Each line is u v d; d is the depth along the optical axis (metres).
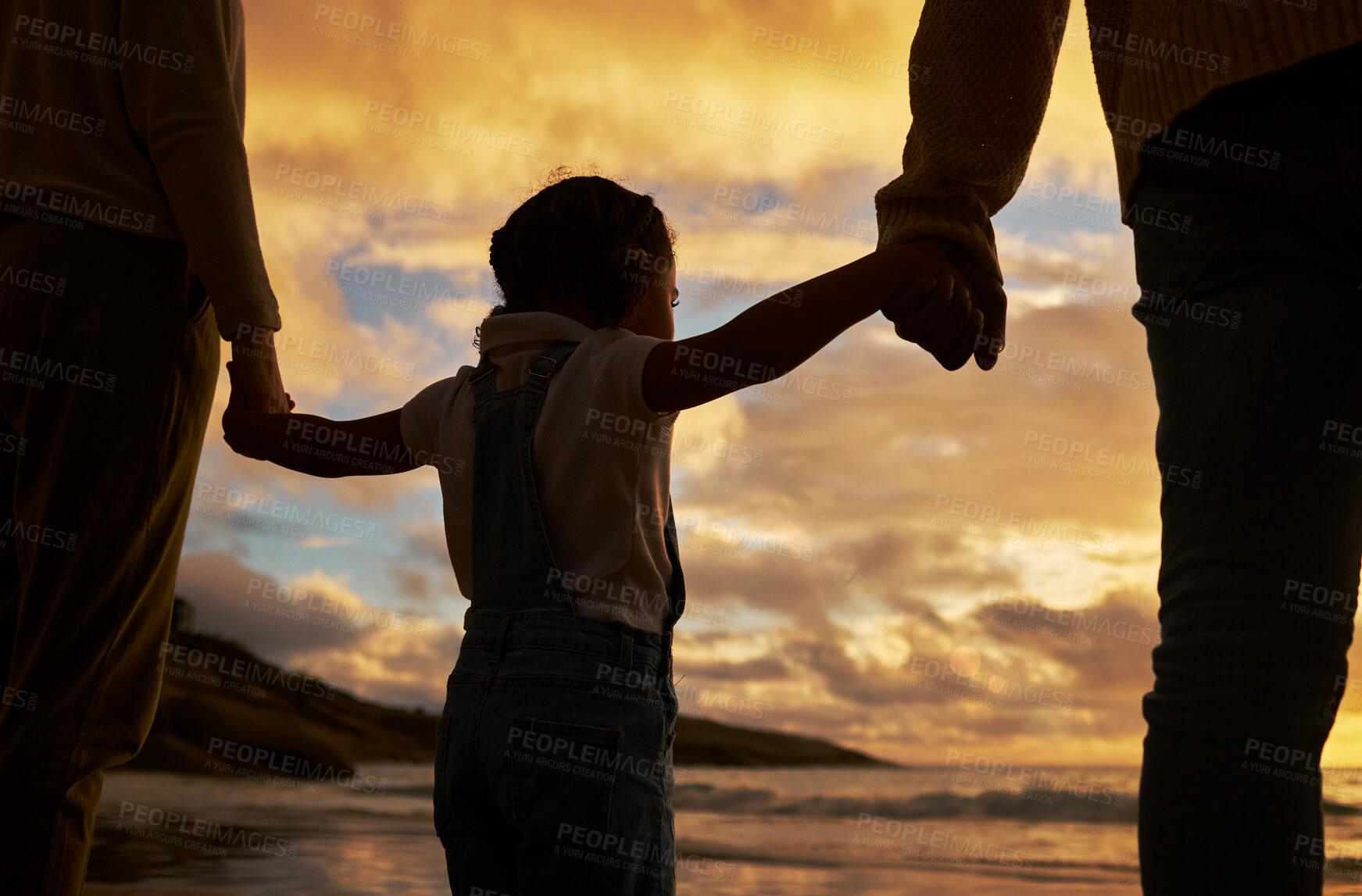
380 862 3.52
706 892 3.49
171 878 3.03
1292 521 0.82
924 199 1.28
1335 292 0.84
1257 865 0.77
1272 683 0.79
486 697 1.10
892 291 1.17
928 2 1.33
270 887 2.90
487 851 1.12
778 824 7.73
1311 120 0.85
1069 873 4.57
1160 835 0.83
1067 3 1.32
